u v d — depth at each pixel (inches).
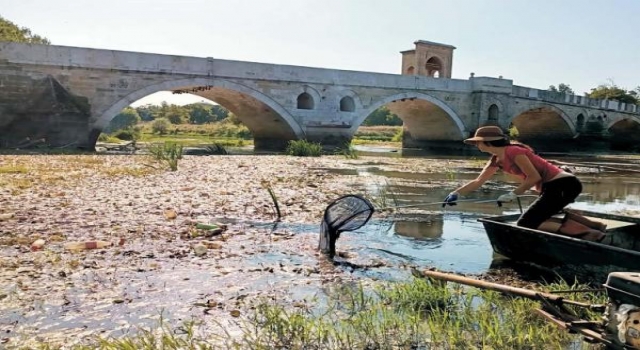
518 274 291.9
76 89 1253.1
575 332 183.6
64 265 280.4
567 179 277.0
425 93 1835.6
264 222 417.4
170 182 639.1
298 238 365.1
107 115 1291.8
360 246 352.8
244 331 200.7
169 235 357.4
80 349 176.4
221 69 1440.7
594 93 3216.0
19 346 183.6
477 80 1931.6
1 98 1164.5
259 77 1505.9
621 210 573.3
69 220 393.1
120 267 280.2
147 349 175.6
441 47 2192.4
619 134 2758.4
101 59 1272.1
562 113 2214.6
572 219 294.5
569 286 265.3
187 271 277.3
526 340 194.5
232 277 270.4
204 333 198.4
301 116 1601.9
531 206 288.5
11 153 1035.3
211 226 378.0
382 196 573.3
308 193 588.7
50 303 225.6
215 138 2511.1
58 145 1216.2
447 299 235.8
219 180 682.8
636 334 158.4
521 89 2027.6
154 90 1349.7
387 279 276.8
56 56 1219.2
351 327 206.8
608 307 169.2
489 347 188.9
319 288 257.9
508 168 285.0
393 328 207.6
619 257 246.4
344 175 827.4
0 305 221.5
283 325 201.0
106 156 1027.3
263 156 1243.8
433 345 193.8
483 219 323.0
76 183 596.7
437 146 2113.7
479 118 1929.1
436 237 387.5
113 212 430.0
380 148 2091.5
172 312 219.6
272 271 283.3
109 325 204.4
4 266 274.4
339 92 1664.6
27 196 491.5
